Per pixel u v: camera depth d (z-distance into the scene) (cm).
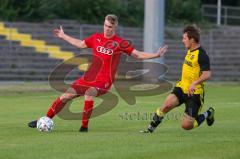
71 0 13512
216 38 13862
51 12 13162
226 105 6519
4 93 8162
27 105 6456
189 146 3403
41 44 11762
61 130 4209
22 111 5797
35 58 11331
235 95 8112
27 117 5216
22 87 8988
